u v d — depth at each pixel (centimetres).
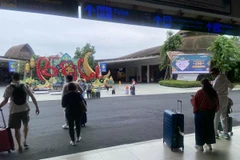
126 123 806
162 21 451
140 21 429
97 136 635
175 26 467
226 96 562
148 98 1733
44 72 2681
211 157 445
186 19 478
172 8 445
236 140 551
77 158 454
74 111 549
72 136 555
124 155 465
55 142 582
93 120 863
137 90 2609
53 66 2700
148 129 715
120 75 5869
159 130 700
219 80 558
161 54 3644
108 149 503
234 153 465
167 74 3684
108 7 397
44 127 754
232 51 3062
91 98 1764
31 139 611
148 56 4200
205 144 523
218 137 569
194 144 526
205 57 2989
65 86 620
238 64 3462
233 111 1047
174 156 453
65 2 361
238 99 1555
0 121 897
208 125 477
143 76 5153
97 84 2869
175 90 2583
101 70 3350
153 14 441
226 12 495
